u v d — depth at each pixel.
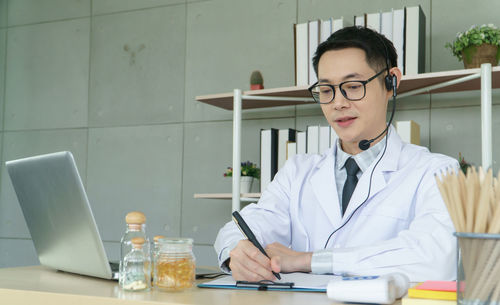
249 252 1.09
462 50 2.38
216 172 3.15
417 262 1.03
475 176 0.68
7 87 3.81
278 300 0.84
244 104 2.92
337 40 1.42
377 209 1.45
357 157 1.52
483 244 0.66
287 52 3.05
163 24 3.39
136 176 3.36
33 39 3.77
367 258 1.07
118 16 3.52
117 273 1.09
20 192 1.25
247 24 3.17
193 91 3.27
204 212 3.16
